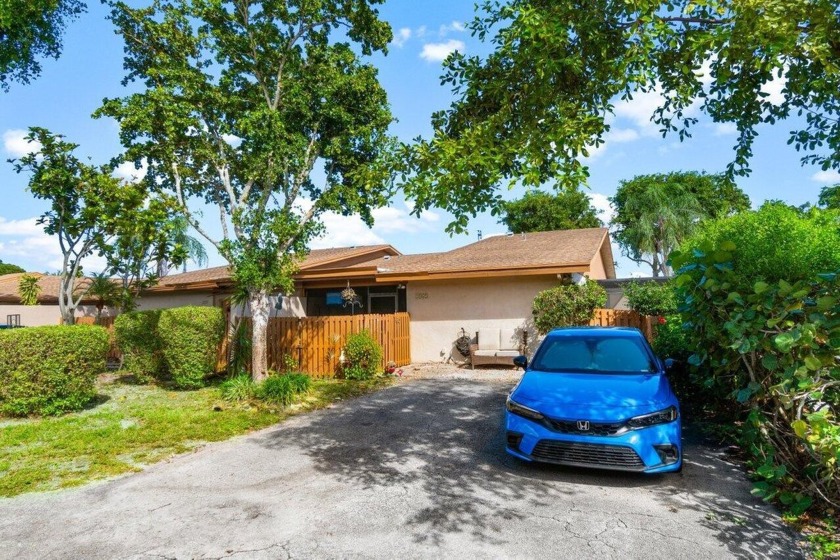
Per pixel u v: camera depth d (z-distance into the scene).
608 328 7.29
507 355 13.75
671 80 5.55
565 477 5.32
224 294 19.66
